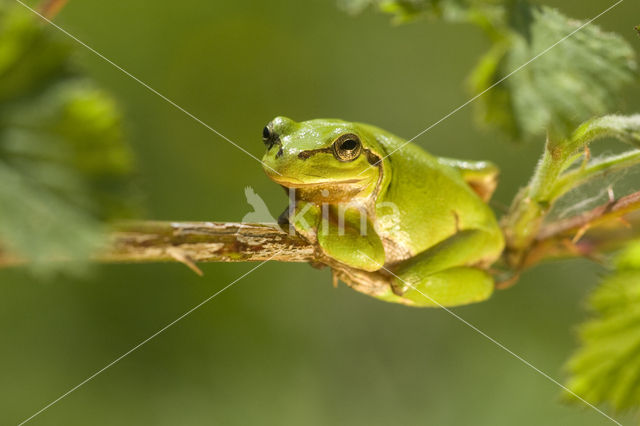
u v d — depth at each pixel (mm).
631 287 283
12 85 173
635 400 284
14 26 177
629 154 292
